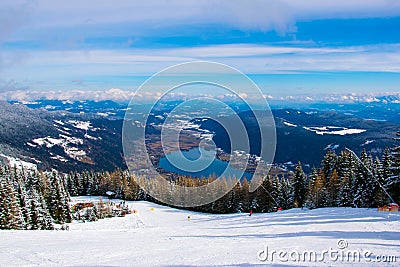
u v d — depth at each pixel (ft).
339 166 133.18
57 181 141.38
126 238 47.91
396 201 92.63
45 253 33.83
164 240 44.19
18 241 44.09
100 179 245.86
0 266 28.66
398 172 92.02
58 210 135.03
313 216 68.74
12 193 106.63
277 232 48.06
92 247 37.70
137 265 27.66
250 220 76.23
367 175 106.42
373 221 52.54
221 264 26.68
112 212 153.48
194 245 38.34
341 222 53.67
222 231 54.75
